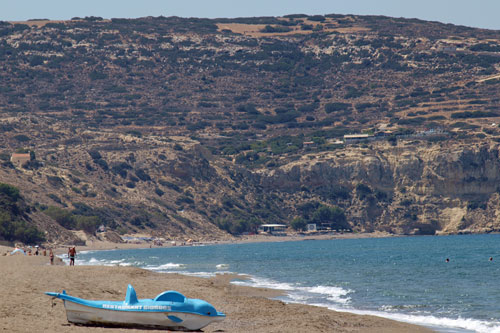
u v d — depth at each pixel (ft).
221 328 88.38
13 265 184.03
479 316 111.34
